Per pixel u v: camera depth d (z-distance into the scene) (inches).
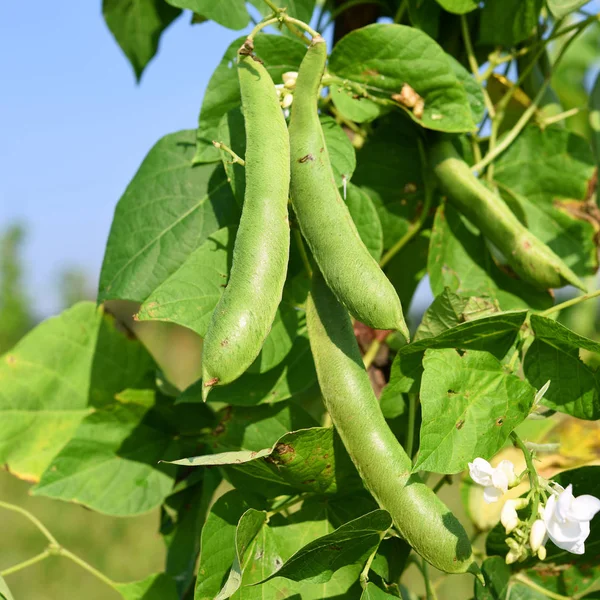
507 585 27.8
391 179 30.7
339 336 25.6
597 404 26.0
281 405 28.6
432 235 29.7
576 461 30.6
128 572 89.2
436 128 28.6
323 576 25.2
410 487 24.5
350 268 24.5
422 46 28.1
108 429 30.7
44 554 29.4
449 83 28.3
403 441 28.0
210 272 26.8
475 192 28.8
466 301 27.4
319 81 25.8
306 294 28.0
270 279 24.1
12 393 31.0
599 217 30.7
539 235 30.9
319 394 33.0
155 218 28.8
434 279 29.6
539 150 31.1
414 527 24.3
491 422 24.7
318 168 25.2
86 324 31.7
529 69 31.1
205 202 28.9
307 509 27.1
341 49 28.3
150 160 29.2
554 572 27.9
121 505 30.1
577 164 30.8
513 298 29.8
